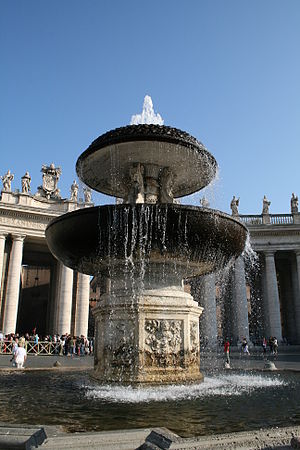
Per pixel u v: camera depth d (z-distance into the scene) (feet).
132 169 26.99
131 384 21.15
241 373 36.99
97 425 13.94
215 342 104.42
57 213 114.73
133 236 20.52
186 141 24.73
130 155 26.18
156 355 21.90
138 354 21.57
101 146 25.04
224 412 16.19
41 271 147.43
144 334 22.02
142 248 21.43
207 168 28.19
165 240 20.85
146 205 19.89
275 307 114.42
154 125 24.35
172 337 22.54
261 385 25.68
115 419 14.84
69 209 117.39
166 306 22.76
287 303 132.36
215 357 77.10
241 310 110.42
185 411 16.29
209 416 15.46
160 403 17.79
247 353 87.40
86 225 20.92
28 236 112.98
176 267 24.31
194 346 23.79
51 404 17.85
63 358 70.38
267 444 9.75
